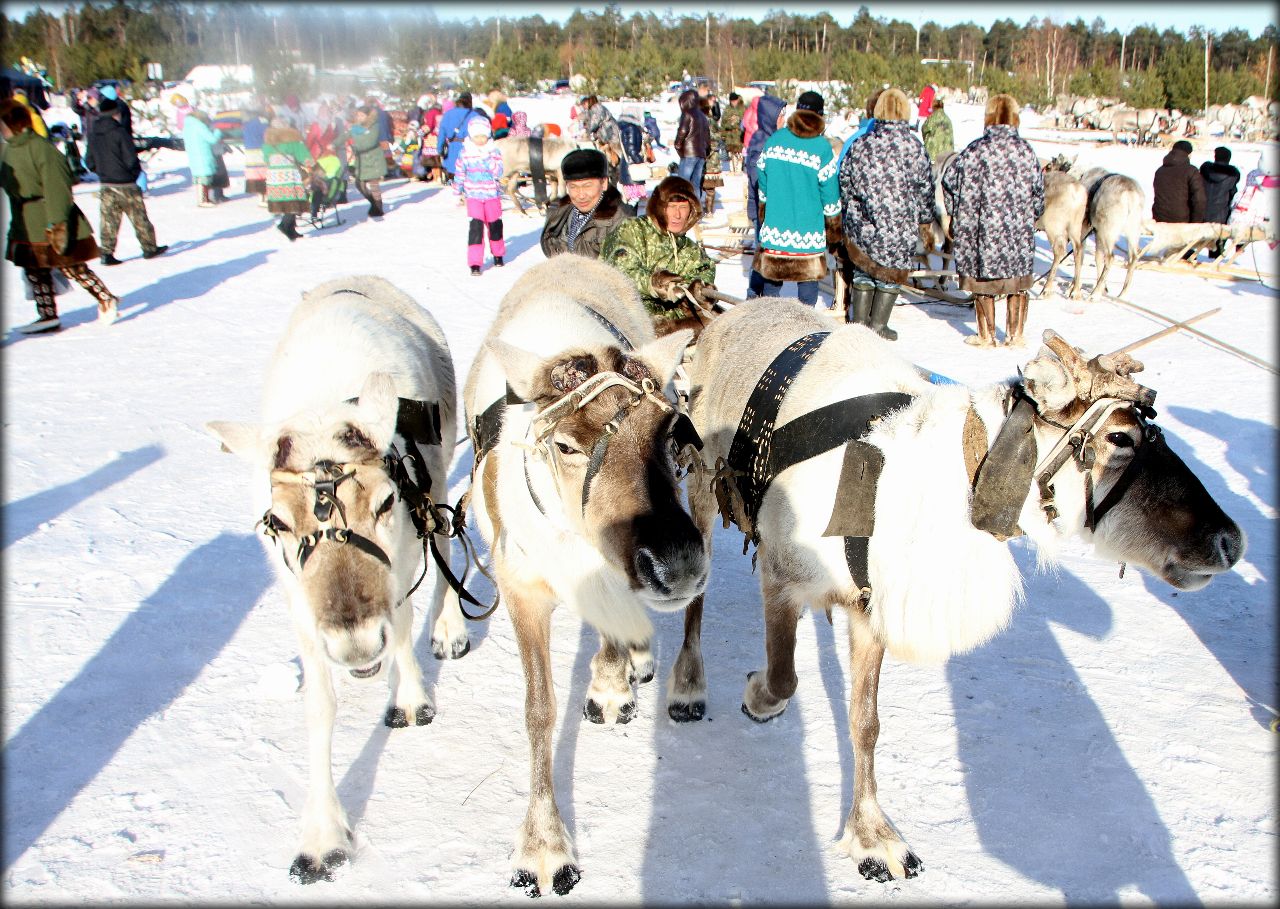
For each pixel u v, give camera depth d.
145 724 3.86
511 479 3.37
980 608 3.24
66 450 6.81
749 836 3.37
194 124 20.47
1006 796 3.53
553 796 3.29
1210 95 46.34
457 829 3.39
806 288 8.58
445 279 13.02
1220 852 3.23
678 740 3.91
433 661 4.48
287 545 3.07
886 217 9.07
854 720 3.32
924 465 3.21
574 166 6.02
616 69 49.53
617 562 2.88
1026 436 3.12
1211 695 4.10
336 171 18.00
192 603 4.79
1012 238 9.18
